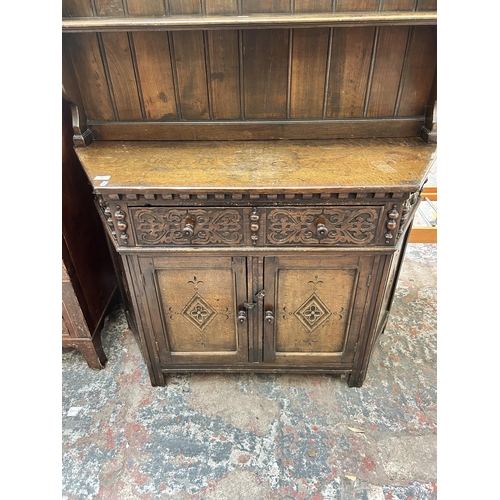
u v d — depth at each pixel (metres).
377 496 1.41
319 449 1.56
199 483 1.46
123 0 1.31
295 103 1.52
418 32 1.36
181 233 1.37
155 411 1.72
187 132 1.59
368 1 1.30
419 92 1.49
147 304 1.57
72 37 1.40
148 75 1.47
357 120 1.55
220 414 1.70
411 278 2.52
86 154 1.49
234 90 1.49
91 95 1.53
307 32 1.37
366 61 1.42
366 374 1.87
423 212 3.06
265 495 1.42
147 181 1.29
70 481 1.47
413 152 1.45
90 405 1.75
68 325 1.76
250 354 1.71
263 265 1.45
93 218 1.87
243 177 1.31
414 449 1.55
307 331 1.64
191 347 1.71
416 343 2.04
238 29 1.37
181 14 1.33
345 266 1.45
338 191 1.24
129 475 1.49
